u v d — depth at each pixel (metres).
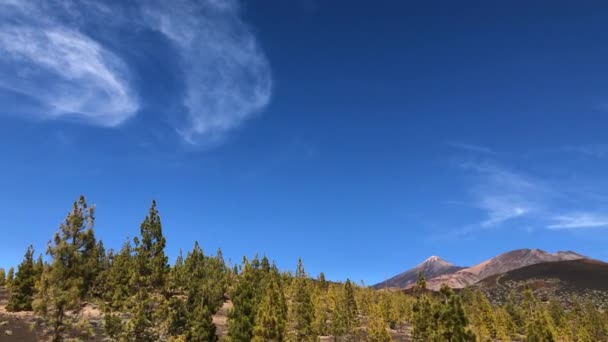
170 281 39.56
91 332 26.73
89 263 28.23
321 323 78.56
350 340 79.06
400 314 113.00
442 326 42.75
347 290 92.31
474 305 106.12
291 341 55.97
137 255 39.53
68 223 27.86
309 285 104.38
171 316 36.69
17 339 45.78
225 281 101.69
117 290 65.00
